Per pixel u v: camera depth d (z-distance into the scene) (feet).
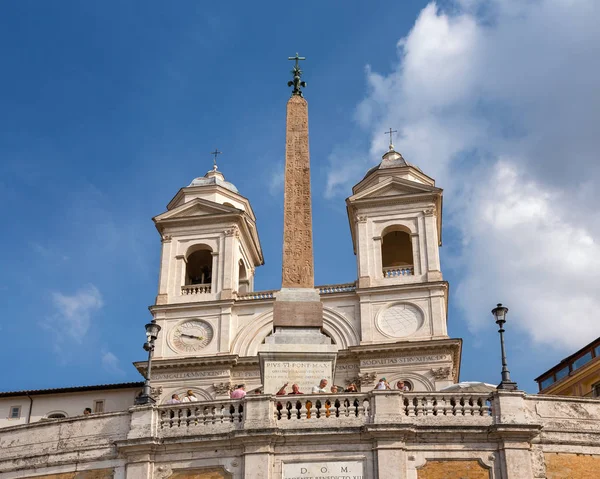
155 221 200.34
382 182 195.83
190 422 84.74
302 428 81.61
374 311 182.91
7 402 183.93
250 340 184.85
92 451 85.20
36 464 86.38
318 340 108.27
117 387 182.80
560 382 165.27
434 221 192.13
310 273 114.62
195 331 186.60
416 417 82.79
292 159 124.67
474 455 80.74
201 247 199.21
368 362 176.24
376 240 191.52
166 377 181.16
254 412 83.15
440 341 174.09
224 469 81.20
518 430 80.89
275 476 80.38
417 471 80.07
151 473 82.38
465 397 83.87
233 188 212.84
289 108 130.00
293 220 119.03
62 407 183.01
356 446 81.10
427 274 185.37
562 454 81.97
